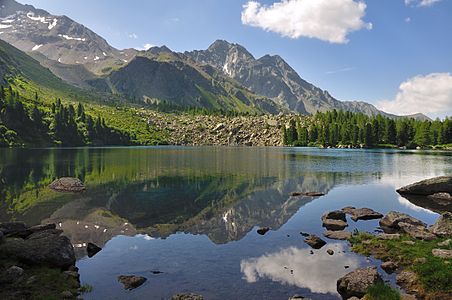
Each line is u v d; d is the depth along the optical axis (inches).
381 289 665.0
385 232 1201.4
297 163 4254.4
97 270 856.3
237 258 938.1
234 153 6412.4
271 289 730.8
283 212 1582.2
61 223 1379.2
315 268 850.8
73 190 2180.1
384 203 1781.5
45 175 2859.3
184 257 953.5
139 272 839.7
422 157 5285.4
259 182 2608.3
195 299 653.3
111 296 700.0
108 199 1919.3
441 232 1075.3
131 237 1178.6
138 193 2126.0
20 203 1782.7
